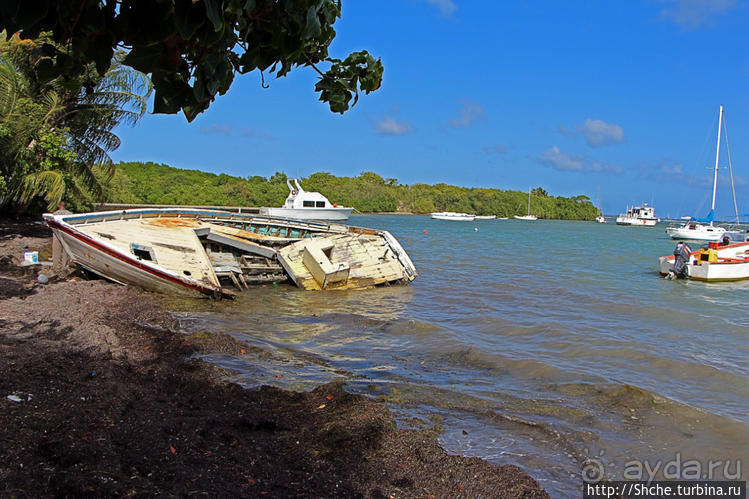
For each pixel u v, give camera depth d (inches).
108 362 308.3
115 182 1947.6
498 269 1002.1
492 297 693.9
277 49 90.7
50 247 759.7
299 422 251.8
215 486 175.2
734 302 701.3
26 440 187.2
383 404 281.9
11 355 293.1
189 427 223.0
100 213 663.8
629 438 265.3
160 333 400.2
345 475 200.8
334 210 2196.1
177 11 72.5
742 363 409.4
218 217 807.1
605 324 545.6
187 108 89.0
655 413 297.4
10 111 849.5
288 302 601.0
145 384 286.0
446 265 1048.2
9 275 567.2
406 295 687.1
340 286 703.1
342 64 123.3
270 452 214.4
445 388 331.9
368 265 746.8
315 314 544.1
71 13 72.3
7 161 898.7
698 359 417.1
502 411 295.0
